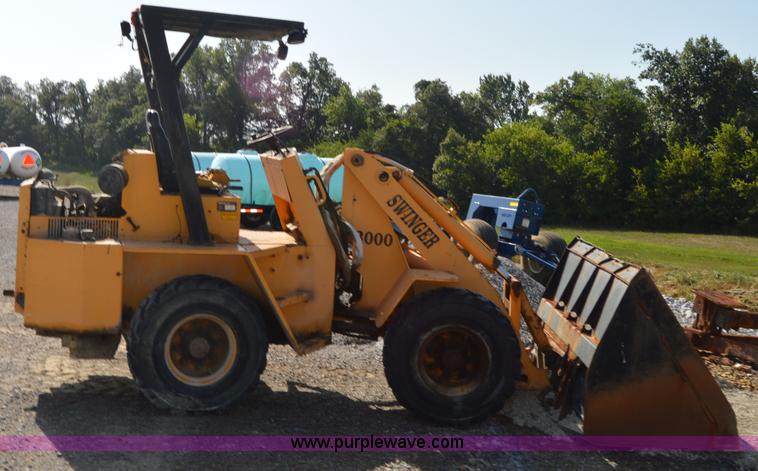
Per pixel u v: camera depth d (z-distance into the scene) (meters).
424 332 5.24
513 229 13.34
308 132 65.62
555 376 5.78
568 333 5.78
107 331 4.93
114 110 70.94
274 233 6.12
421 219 5.70
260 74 65.38
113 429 4.66
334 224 5.62
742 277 14.98
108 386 5.54
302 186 5.48
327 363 6.90
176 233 5.28
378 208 5.75
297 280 5.46
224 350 5.02
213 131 65.50
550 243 12.97
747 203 34.19
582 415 5.36
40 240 4.88
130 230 5.18
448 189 39.44
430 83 49.72
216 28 5.53
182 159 5.16
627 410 4.99
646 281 4.98
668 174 36.12
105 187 5.05
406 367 5.25
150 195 5.21
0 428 4.53
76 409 4.98
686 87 40.12
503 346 5.29
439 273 5.64
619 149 39.91
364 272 5.77
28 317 4.88
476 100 60.12
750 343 7.41
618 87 45.78
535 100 48.47
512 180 38.41
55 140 85.44
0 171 26.16
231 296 4.95
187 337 4.95
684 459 5.00
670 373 4.97
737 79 39.12
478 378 5.34
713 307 7.61
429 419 5.29
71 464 4.11
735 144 35.50
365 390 6.14
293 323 5.47
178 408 4.90
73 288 4.89
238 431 4.82
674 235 32.47
